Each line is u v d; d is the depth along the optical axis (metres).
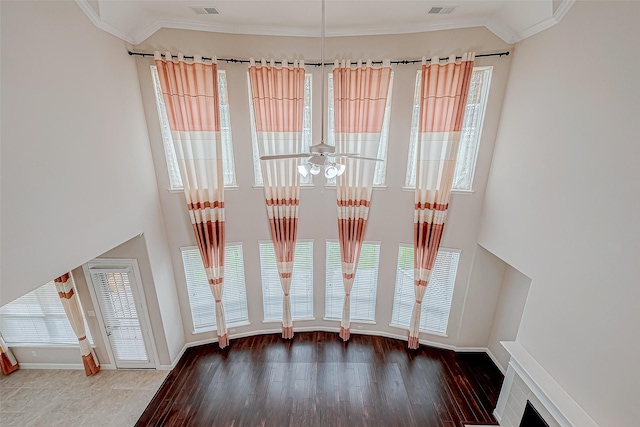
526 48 3.91
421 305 5.59
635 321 2.39
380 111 4.71
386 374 5.08
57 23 3.03
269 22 4.30
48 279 2.95
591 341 2.79
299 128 4.86
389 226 5.35
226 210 5.21
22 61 2.67
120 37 4.02
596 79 2.82
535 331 3.58
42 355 5.17
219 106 4.77
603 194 2.71
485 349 5.57
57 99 3.04
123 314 4.90
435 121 4.57
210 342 5.84
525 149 3.87
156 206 4.84
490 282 5.17
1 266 2.51
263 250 5.65
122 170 4.04
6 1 2.53
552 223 3.35
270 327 6.07
